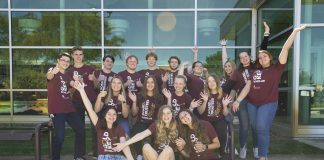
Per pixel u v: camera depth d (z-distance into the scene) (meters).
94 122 4.62
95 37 10.19
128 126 5.33
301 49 7.65
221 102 5.09
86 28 10.19
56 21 10.20
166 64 10.15
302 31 7.66
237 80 5.61
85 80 5.76
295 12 7.56
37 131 4.62
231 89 5.66
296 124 7.61
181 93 5.24
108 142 4.52
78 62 5.81
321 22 7.63
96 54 10.19
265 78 4.98
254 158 5.67
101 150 4.55
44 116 10.18
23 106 10.20
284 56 4.88
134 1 10.15
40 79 10.20
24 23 10.17
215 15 10.13
